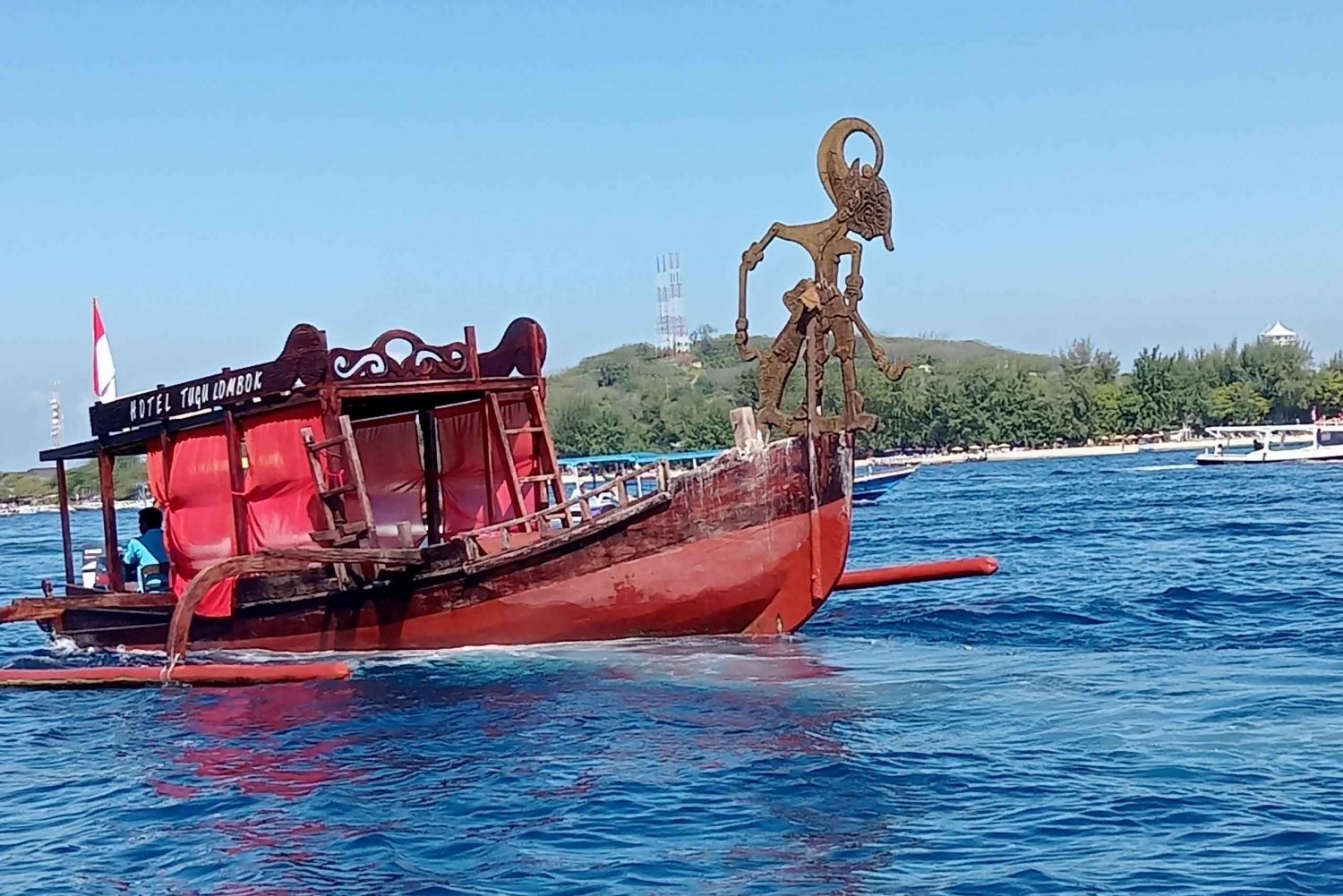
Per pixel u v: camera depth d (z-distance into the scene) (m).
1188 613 27.48
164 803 16.61
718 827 14.46
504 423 27.31
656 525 22.83
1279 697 18.73
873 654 23.02
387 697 21.11
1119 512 62.81
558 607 23.14
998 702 19.20
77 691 23.94
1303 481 83.00
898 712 18.80
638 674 21.42
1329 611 26.97
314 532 24.33
